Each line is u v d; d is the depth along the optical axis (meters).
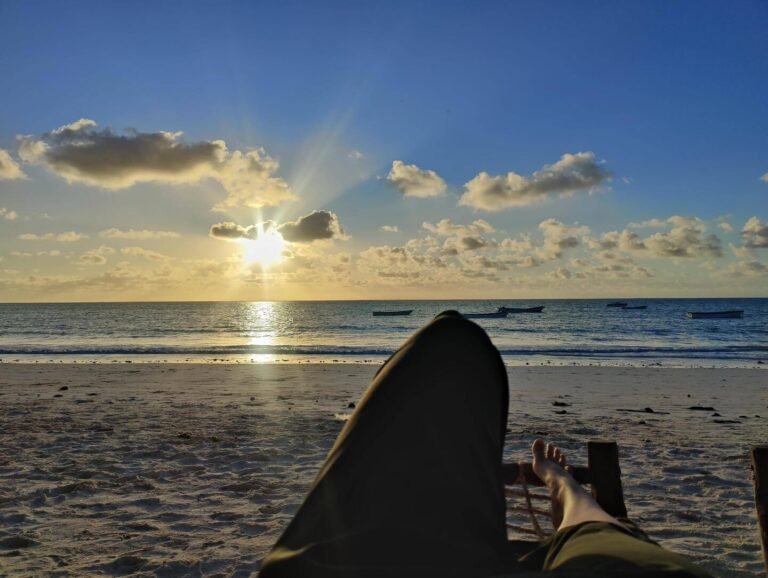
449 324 1.59
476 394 1.40
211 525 4.87
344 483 1.16
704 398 12.66
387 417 1.28
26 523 4.93
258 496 5.62
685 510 5.33
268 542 4.49
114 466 6.66
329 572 0.97
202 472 6.43
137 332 55.66
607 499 2.68
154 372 17.92
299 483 6.02
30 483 6.02
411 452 1.21
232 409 10.75
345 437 1.27
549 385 14.81
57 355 28.20
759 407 11.49
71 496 5.62
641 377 16.48
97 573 3.98
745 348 29.98
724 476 6.40
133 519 5.02
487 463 1.28
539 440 2.80
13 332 55.66
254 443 7.78
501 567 1.05
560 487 2.36
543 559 1.42
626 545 1.17
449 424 1.28
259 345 35.22
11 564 4.12
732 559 4.21
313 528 1.09
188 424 9.19
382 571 0.97
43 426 9.03
